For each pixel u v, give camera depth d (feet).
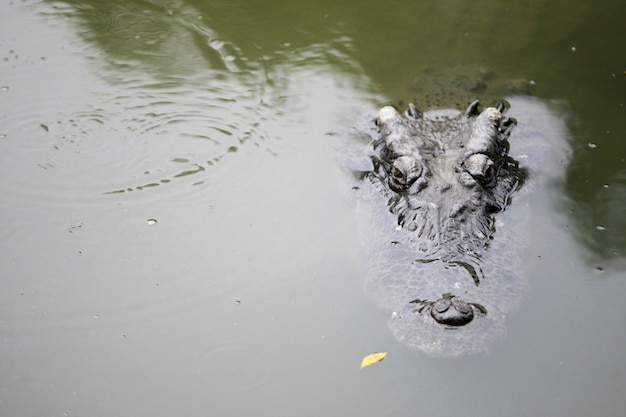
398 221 7.69
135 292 7.61
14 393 7.05
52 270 7.74
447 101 9.00
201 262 7.79
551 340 7.22
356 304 7.48
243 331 7.36
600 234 7.89
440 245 7.40
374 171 8.32
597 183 8.29
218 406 6.98
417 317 7.02
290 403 6.99
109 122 8.87
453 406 6.93
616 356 7.14
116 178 8.40
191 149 8.64
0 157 8.55
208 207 8.18
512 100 9.07
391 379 7.06
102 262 7.80
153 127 8.83
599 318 7.35
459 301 7.00
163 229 8.02
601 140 8.65
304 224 8.05
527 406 6.91
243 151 8.63
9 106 9.00
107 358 7.23
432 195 7.70
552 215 8.05
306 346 7.26
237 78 9.36
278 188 8.32
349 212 8.15
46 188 8.31
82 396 7.04
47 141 8.70
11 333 7.34
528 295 7.33
